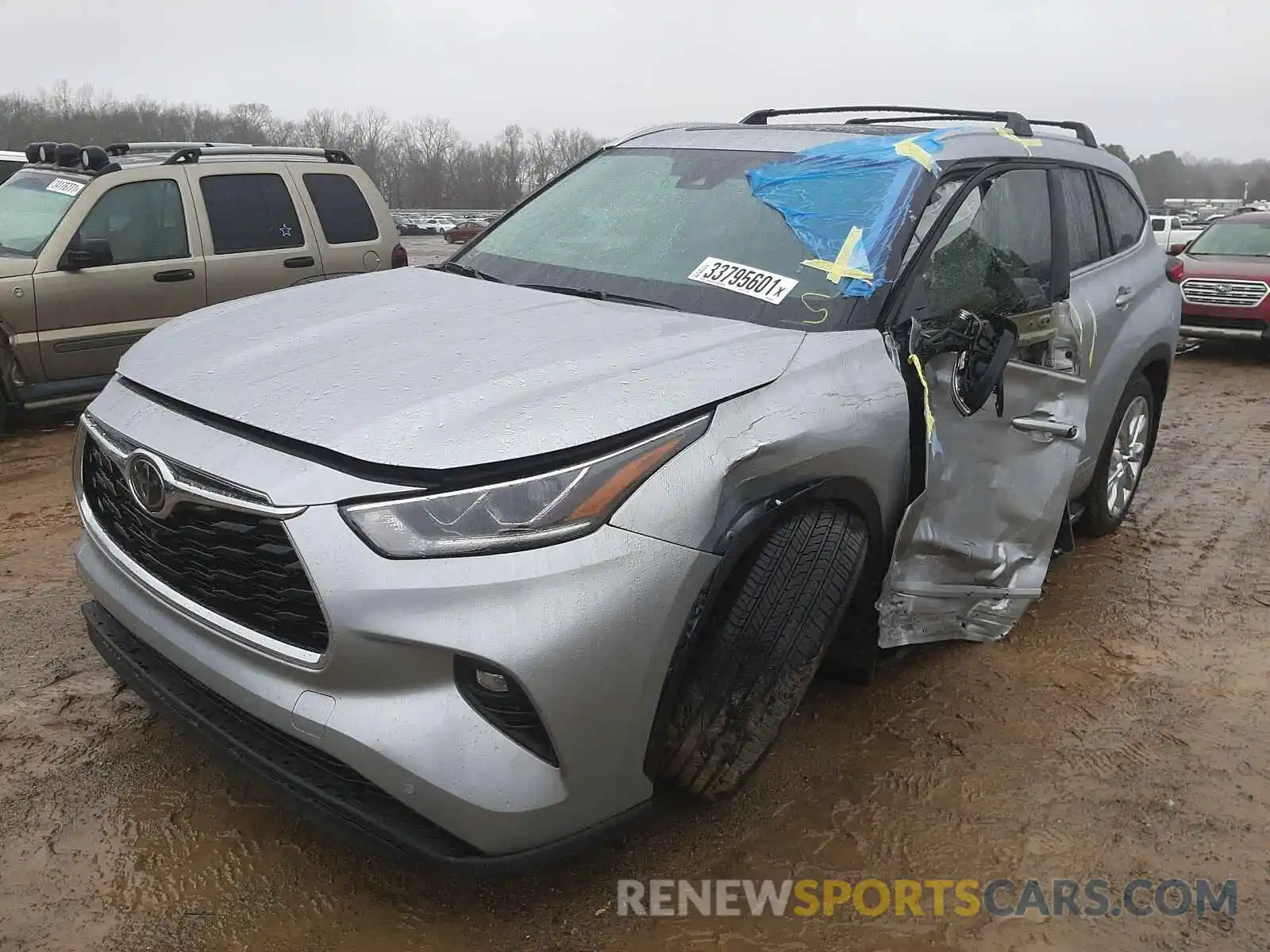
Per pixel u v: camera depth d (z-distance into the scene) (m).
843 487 2.64
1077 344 3.68
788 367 2.59
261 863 2.56
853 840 2.73
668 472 2.26
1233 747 3.23
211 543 2.28
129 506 2.51
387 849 2.15
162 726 3.14
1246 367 10.68
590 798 2.22
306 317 2.96
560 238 3.55
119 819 2.70
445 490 2.10
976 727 3.30
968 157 3.44
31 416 7.25
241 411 2.35
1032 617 4.14
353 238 7.76
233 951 2.29
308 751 2.23
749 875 2.58
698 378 2.43
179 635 2.41
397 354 2.56
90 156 6.76
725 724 2.48
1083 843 2.76
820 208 3.21
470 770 2.08
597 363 2.47
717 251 3.20
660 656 2.23
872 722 3.30
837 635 3.10
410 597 2.06
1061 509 3.52
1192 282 10.95
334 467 2.15
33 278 6.36
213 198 7.07
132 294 6.71
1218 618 4.18
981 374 3.02
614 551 2.16
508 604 2.07
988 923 2.46
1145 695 3.54
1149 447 5.23
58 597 4.05
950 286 3.14
